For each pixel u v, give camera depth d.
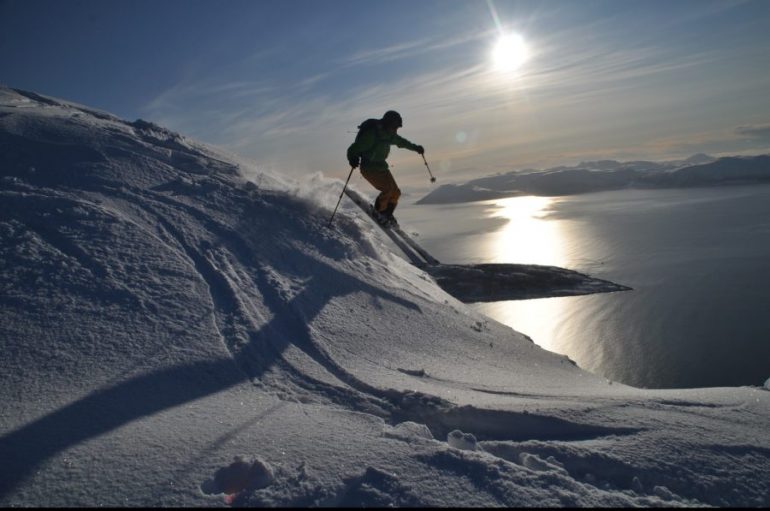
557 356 6.93
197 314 4.62
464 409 3.26
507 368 5.39
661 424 3.15
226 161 9.71
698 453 2.81
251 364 4.01
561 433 3.07
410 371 4.43
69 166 7.34
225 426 2.96
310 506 2.22
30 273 4.75
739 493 2.54
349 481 2.38
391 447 2.71
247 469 2.44
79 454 2.59
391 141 8.75
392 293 6.70
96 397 3.25
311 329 4.88
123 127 9.74
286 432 2.90
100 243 5.47
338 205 8.60
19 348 3.75
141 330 4.20
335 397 3.60
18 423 2.89
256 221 7.24
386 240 10.35
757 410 3.50
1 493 2.28
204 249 6.02
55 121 8.81
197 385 3.58
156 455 2.59
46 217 5.79
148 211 6.59
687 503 2.44
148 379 3.54
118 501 2.24
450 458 2.58
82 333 4.03
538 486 2.40
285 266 6.32
